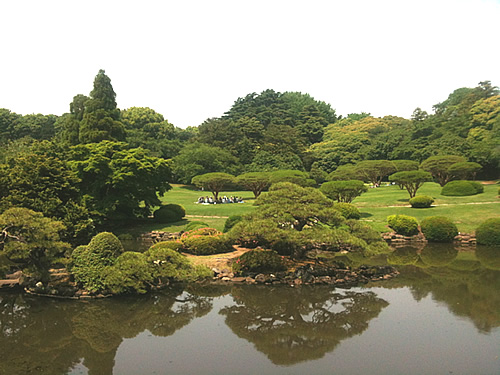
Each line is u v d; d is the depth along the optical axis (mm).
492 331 9750
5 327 10586
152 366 8117
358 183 29969
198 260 17469
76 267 13211
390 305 12047
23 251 12281
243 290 13984
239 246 20828
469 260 18781
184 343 9375
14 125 71500
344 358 8352
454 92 90500
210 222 29016
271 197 16656
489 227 22594
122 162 27953
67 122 46312
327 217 15734
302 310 11812
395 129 84250
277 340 9492
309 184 43625
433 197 37344
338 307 12008
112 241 13508
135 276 13164
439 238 23562
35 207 16125
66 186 18141
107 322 10891
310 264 16734
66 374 7867
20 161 17953
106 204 26656
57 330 10359
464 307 11719
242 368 7949
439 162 45031
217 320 11023
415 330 9906
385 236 24281
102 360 8484
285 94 124938
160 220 30125
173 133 83312
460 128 63344
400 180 35219
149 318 11203
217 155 64312
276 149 71000
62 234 15641
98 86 48969
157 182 31578
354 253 20703
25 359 8656
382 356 8406
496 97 60281
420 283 14625
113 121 43469
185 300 12914
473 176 48844
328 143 79375
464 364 7941
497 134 52281
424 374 7543
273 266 15539
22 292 13602
